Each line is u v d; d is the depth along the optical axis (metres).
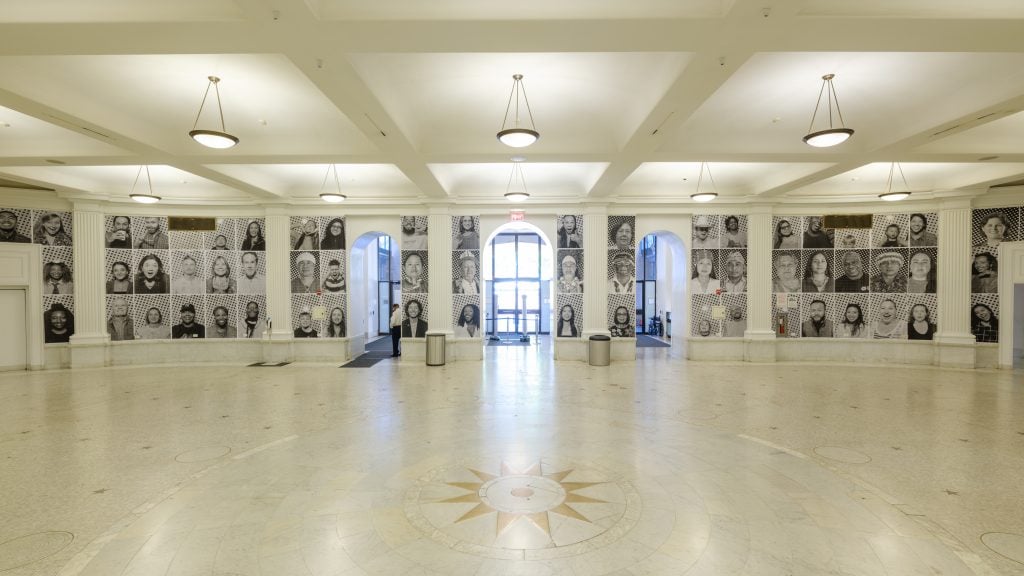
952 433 6.92
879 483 5.21
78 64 6.14
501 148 8.83
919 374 11.65
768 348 13.55
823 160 9.20
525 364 13.27
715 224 13.81
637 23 4.61
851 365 13.06
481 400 9.04
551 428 7.23
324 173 12.20
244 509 4.62
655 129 7.49
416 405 8.66
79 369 12.43
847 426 7.30
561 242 13.84
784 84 6.88
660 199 13.57
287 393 9.65
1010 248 12.18
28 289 12.25
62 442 6.59
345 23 4.58
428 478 5.34
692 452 6.16
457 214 13.85
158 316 13.38
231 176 10.87
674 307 15.10
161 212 13.37
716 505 4.68
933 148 8.68
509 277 21.58
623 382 10.74
